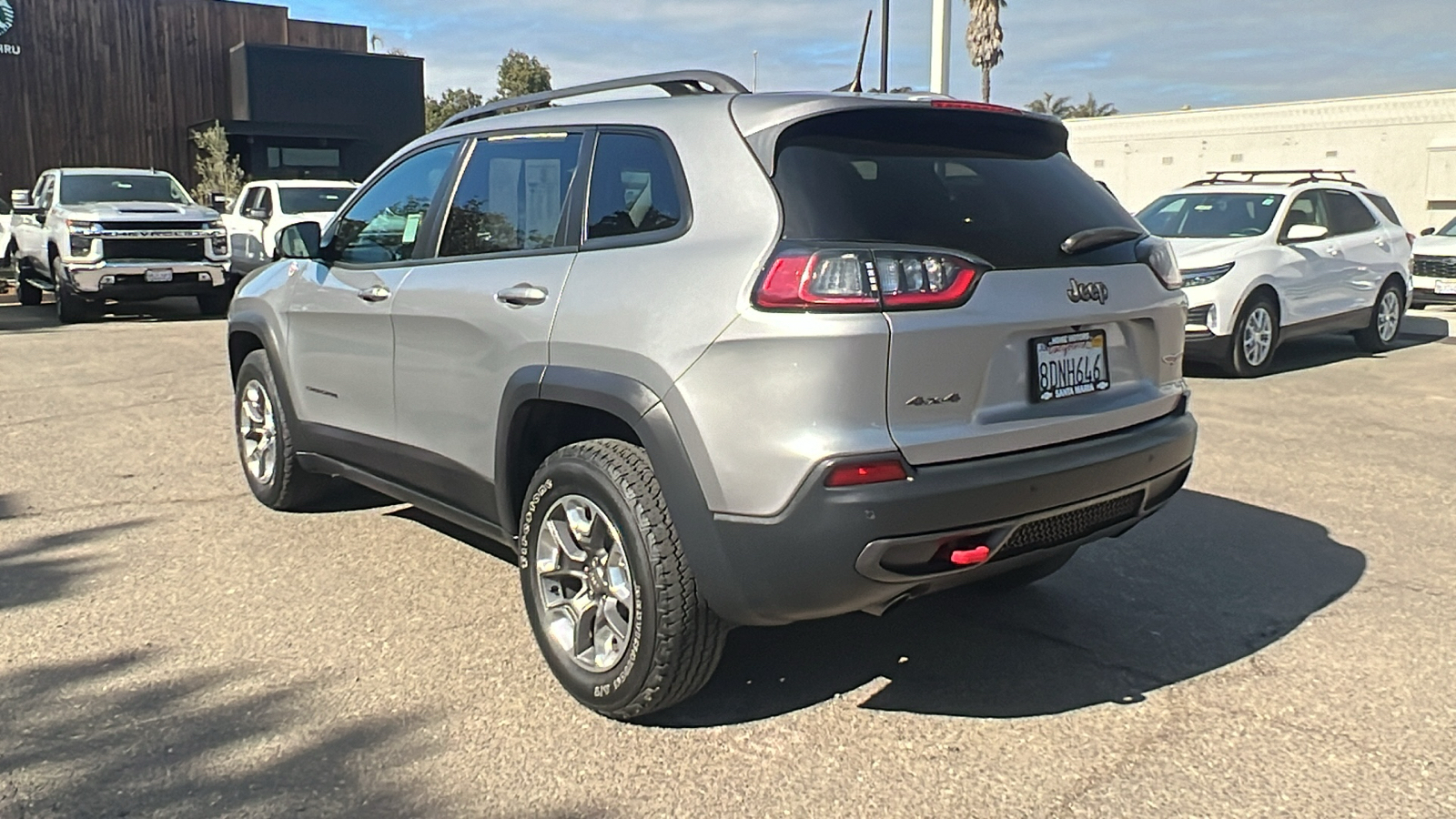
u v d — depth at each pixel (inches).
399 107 1103.6
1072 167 149.6
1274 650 156.2
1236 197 424.8
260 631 161.0
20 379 379.2
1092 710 138.5
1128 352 141.3
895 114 132.0
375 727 132.8
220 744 128.1
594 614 137.0
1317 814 115.1
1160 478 141.1
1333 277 420.8
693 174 129.9
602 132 144.7
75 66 1022.4
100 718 134.0
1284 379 388.8
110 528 208.8
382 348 173.5
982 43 1061.8
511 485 149.4
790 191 121.6
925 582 120.8
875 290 114.7
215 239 572.7
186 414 317.4
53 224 569.3
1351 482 245.4
